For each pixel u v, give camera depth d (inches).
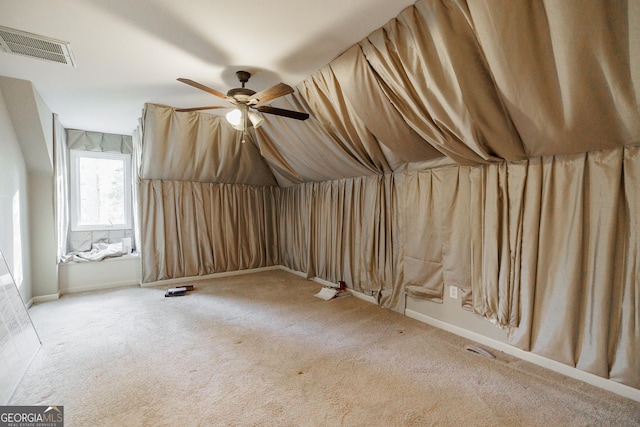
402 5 69.4
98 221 188.1
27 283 134.5
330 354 92.8
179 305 138.9
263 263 216.8
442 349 96.0
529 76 67.3
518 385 76.1
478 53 70.9
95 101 130.7
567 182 79.1
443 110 85.7
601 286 72.9
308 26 77.3
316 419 64.7
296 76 106.6
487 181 96.4
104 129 177.6
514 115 77.7
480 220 99.0
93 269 164.1
